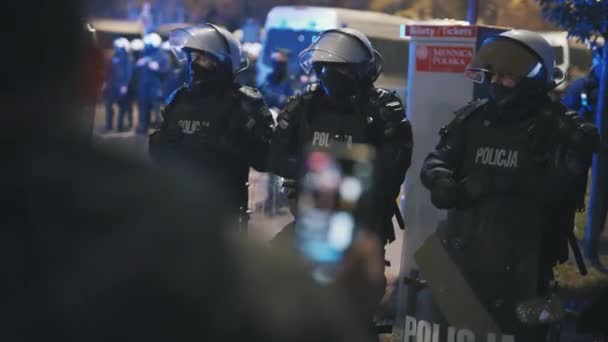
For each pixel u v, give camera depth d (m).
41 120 2.36
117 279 2.26
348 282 2.53
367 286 2.58
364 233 2.62
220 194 2.44
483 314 9.16
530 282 8.95
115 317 2.24
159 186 2.36
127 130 39.53
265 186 17.19
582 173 8.88
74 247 2.27
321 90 10.14
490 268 9.11
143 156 2.45
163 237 2.30
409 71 12.09
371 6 53.00
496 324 9.10
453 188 9.14
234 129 11.15
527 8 55.91
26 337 2.24
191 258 2.30
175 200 2.35
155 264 2.27
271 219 14.77
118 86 38.12
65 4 2.35
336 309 2.39
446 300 9.45
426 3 56.00
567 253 9.34
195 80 11.34
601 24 15.47
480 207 9.17
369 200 8.76
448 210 9.53
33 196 2.29
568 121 8.88
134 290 2.26
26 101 2.34
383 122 9.80
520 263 8.98
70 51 2.37
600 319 7.41
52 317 2.24
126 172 2.38
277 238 2.65
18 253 2.26
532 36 9.03
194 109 11.30
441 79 11.80
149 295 2.26
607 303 7.40
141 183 2.35
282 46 35.56
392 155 9.65
